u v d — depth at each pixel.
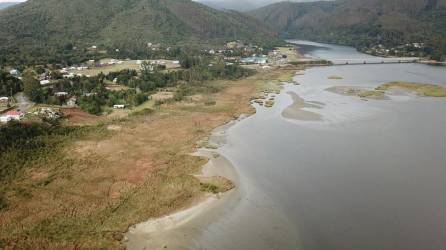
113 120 104.12
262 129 96.12
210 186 62.59
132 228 51.41
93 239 48.41
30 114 97.94
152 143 86.00
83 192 61.47
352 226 51.06
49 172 68.94
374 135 89.12
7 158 72.69
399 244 47.00
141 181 65.62
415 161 72.81
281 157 76.19
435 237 48.31
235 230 50.78
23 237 48.78
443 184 62.81
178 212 55.38
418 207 55.56
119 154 78.81
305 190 61.59
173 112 114.25
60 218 53.44
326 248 46.50
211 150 81.38
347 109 114.81
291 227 51.12
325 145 82.81
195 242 48.34
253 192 61.25
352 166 70.81
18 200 58.44
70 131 92.38
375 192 60.38
